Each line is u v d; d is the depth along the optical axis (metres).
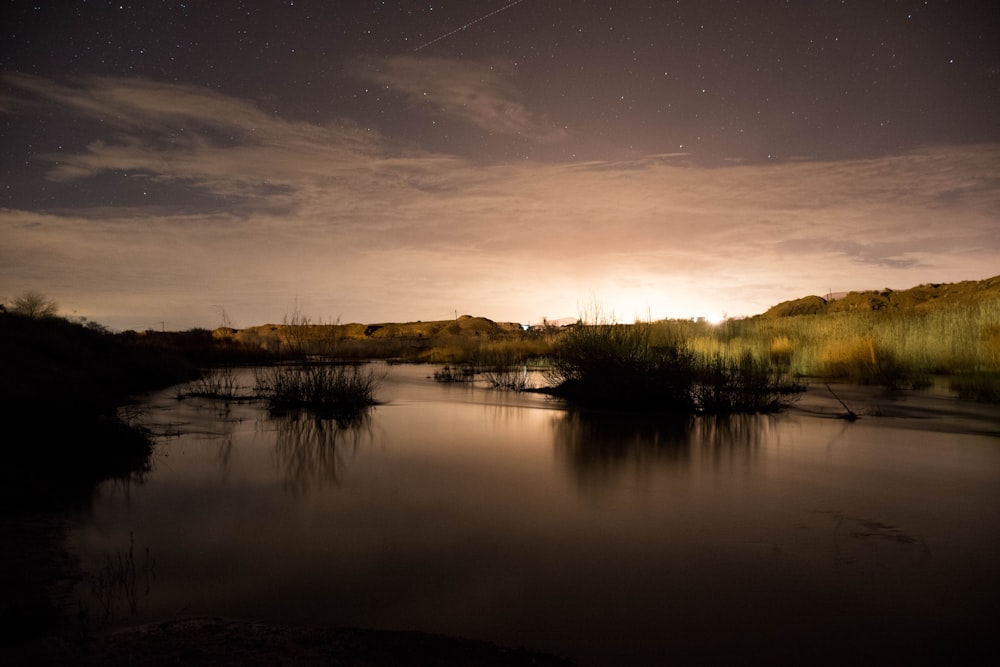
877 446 8.67
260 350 33.16
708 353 17.67
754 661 3.18
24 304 18.50
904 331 20.92
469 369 23.80
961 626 3.54
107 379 15.35
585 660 3.18
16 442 7.28
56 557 4.50
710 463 7.62
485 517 5.51
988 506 5.80
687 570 4.33
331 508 5.78
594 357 13.91
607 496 6.18
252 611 3.72
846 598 3.90
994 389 13.57
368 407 13.24
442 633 3.46
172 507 5.81
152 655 3.13
